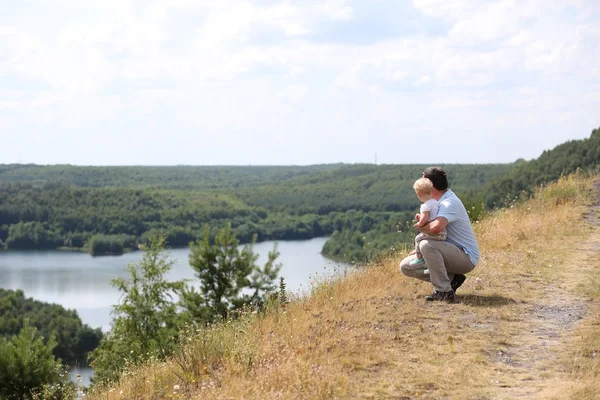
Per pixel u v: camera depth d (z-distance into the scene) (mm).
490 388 5285
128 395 6516
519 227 13008
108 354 30047
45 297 113812
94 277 138250
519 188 53938
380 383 5422
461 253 7980
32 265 162250
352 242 84938
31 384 23641
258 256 32438
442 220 7895
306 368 5684
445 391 5246
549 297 8172
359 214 199750
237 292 31641
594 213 14828
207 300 31859
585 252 10945
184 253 159125
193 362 6512
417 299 8156
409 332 6836
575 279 9094
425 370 5707
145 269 32500
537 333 6754
